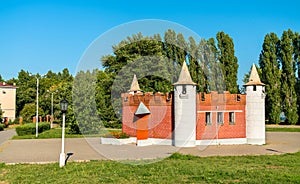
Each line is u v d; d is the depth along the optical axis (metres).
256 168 12.38
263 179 10.26
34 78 78.12
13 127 52.25
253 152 17.80
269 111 44.41
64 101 13.40
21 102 69.06
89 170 11.95
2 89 62.06
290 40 44.50
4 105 62.16
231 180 10.16
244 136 22.42
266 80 44.66
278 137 27.70
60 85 52.19
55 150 18.91
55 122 54.28
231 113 22.23
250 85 22.52
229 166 12.82
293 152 17.88
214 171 11.56
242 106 22.56
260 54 46.22
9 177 10.87
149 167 12.42
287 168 12.41
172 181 10.09
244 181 9.98
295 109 43.50
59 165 13.09
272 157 15.54
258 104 22.36
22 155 16.78
